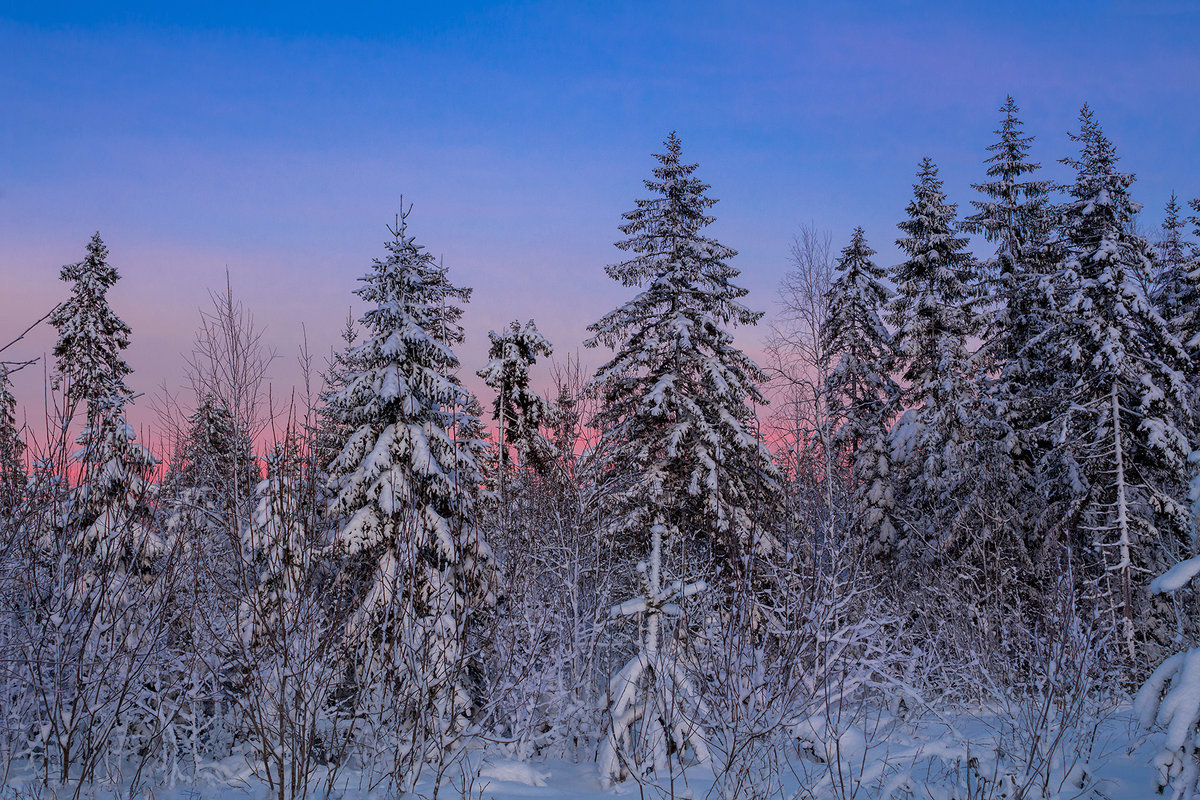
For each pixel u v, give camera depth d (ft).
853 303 87.71
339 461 43.55
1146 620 62.69
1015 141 89.97
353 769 31.40
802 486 48.65
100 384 59.47
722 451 67.21
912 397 82.23
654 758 30.50
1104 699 38.93
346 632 29.91
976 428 73.67
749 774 25.86
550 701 37.24
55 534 28.35
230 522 29.32
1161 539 71.05
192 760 30.12
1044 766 28.27
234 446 34.30
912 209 84.74
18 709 27.53
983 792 25.73
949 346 77.25
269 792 27.37
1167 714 21.65
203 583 31.37
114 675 27.81
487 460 64.59
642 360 70.38
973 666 40.14
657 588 32.04
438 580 38.45
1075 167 77.66
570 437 59.21
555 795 28.86
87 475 28.99
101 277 66.08
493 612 39.34
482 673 38.37
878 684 31.71
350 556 38.88
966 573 54.44
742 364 71.82
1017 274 84.53
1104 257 71.41
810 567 32.32
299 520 28.71
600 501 55.06
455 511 45.01
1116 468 69.56
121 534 28.43
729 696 27.27
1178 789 21.42
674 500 65.00
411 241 47.42
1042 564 56.39
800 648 28.78
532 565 46.93
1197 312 84.89
